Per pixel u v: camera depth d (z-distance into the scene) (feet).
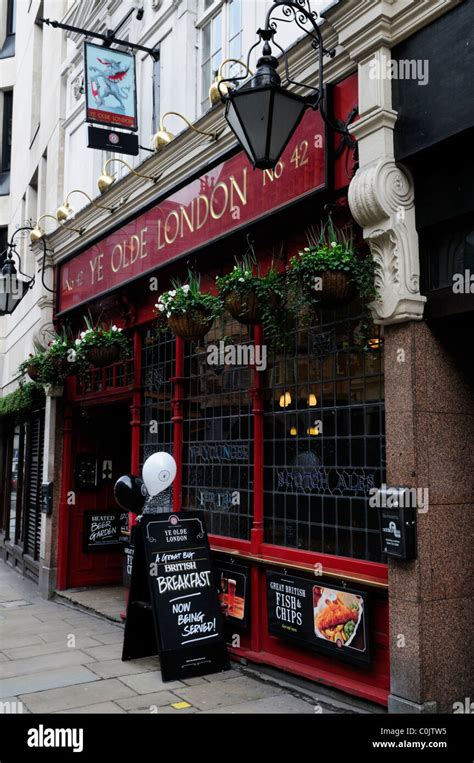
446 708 14.49
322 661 17.90
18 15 61.72
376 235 15.48
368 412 17.15
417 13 15.06
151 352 27.61
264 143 15.51
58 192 38.91
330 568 17.56
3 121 65.05
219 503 22.52
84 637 25.09
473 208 14.32
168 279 25.81
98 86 26.48
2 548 49.55
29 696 18.02
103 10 34.58
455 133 14.14
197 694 17.93
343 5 16.43
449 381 15.61
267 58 15.67
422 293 15.56
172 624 19.49
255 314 18.13
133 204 28.25
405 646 14.66
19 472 44.65
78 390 34.30
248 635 20.70
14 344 52.49
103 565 35.14
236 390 22.15
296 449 19.43
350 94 17.08
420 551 14.64
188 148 24.52
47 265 37.14
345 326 18.01
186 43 26.61
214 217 22.06
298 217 19.11
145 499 24.44
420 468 14.90
